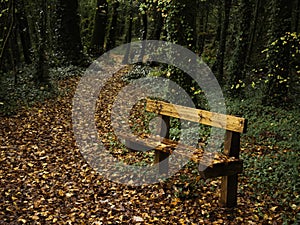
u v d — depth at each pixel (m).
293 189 5.25
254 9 16.59
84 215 4.69
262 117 9.76
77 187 5.61
